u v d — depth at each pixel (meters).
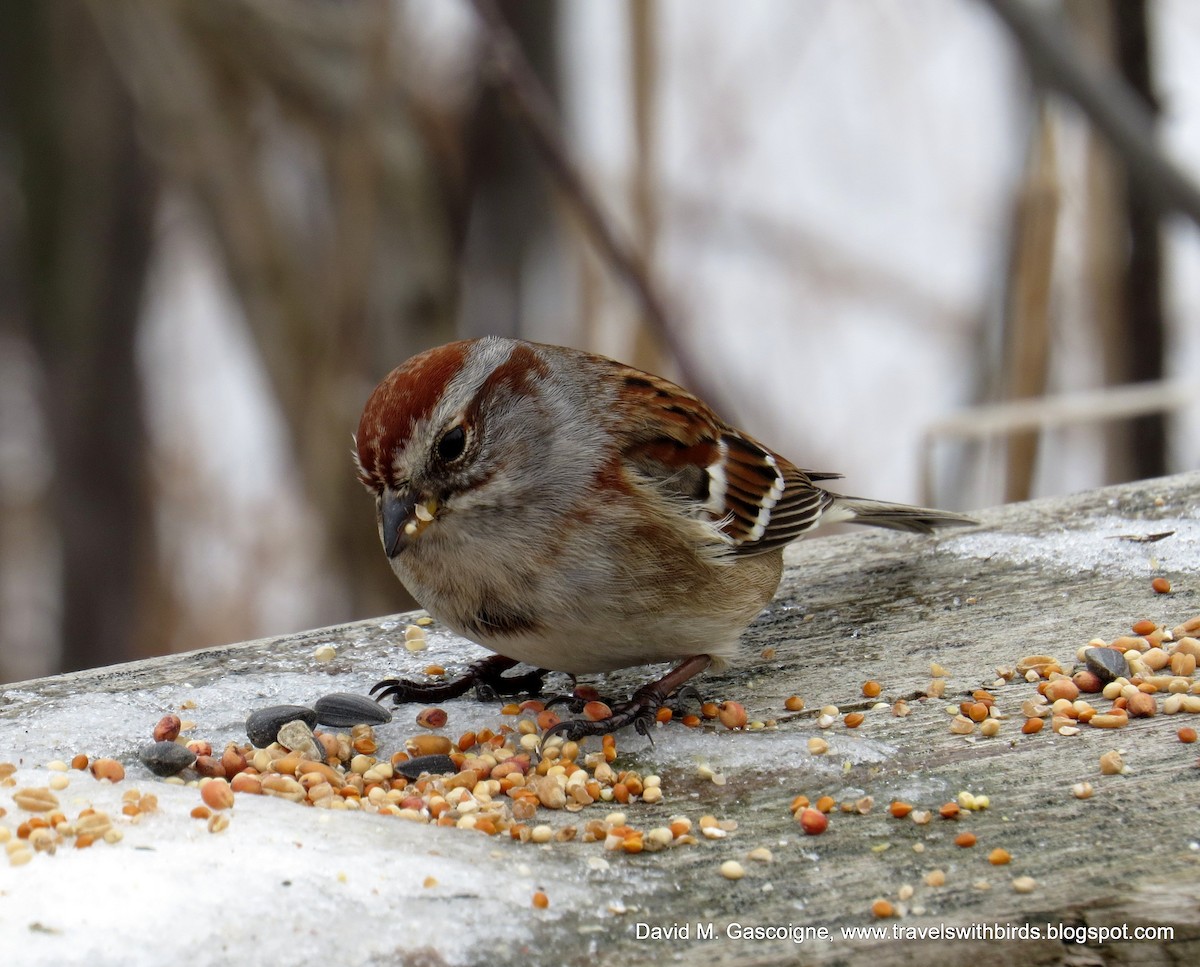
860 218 16.00
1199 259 15.36
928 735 6.81
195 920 5.19
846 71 16.25
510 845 6.00
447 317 12.30
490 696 7.64
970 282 15.21
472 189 13.05
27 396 16.86
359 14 12.05
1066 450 13.00
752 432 14.29
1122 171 11.82
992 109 16.02
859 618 8.11
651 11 11.83
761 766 6.66
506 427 7.25
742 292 15.83
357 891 5.45
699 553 7.33
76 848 5.62
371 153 11.08
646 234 11.91
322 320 11.89
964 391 13.41
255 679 7.86
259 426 15.91
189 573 14.64
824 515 8.61
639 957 5.21
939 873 5.65
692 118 15.30
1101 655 7.16
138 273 14.62
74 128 14.12
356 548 11.91
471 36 12.69
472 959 5.18
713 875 5.75
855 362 15.55
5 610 16.50
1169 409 11.07
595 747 6.96
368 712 7.41
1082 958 5.32
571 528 7.22
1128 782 6.23
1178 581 8.10
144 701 7.58
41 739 7.12
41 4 13.82
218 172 12.16
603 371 7.88
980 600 8.15
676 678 7.31
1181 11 14.94
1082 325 12.77
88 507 14.57
